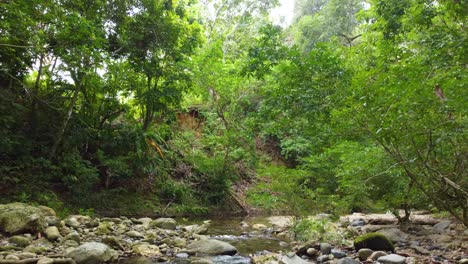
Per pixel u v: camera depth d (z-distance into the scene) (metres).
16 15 7.43
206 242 6.77
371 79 4.39
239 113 14.61
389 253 6.01
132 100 13.02
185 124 17.11
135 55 11.65
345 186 8.01
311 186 10.81
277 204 10.06
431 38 4.88
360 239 6.45
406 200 7.09
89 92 11.67
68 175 10.03
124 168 11.43
